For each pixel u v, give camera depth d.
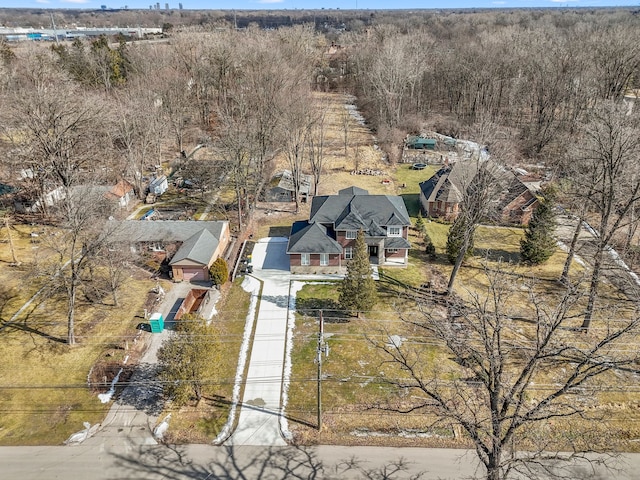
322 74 121.19
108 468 23.38
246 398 27.61
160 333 32.62
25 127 47.75
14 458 23.81
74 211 31.64
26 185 52.22
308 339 32.22
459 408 26.20
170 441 24.89
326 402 27.25
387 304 35.72
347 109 103.44
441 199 50.72
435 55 100.38
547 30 117.50
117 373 29.08
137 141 58.41
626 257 40.41
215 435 25.27
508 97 81.69
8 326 32.75
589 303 30.14
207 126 83.06
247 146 50.22
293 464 23.66
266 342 32.00
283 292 37.72
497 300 21.31
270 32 149.00
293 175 56.00
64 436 25.08
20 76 73.31
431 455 24.22
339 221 40.94
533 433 22.58
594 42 76.81
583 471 23.14
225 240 43.94
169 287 38.09
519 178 55.72
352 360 30.20
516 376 28.44
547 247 40.25
